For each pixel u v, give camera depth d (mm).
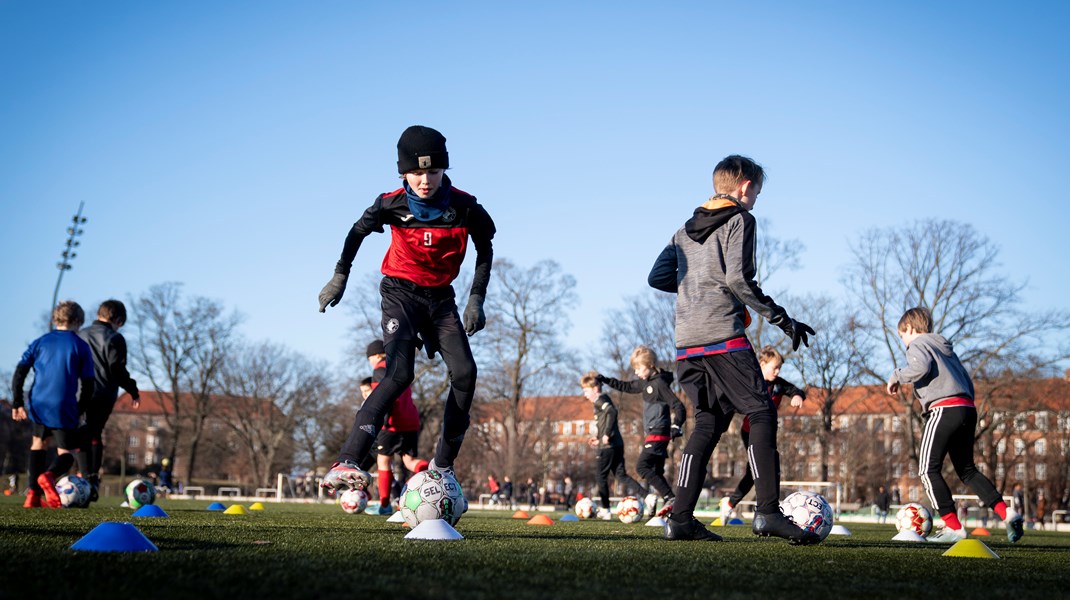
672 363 33656
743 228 5082
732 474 35750
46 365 8289
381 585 2477
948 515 6863
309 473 55094
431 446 44750
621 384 10547
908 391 34281
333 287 5129
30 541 3533
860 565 3674
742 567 3396
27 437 60188
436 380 40281
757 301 4980
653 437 10109
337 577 2617
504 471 47125
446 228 5000
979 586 3064
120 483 47094
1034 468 53781
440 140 4887
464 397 5160
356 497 10891
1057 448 49281
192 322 51250
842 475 45844
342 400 46438
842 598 2627
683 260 5367
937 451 6918
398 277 5020
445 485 5363
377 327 40844
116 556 2977
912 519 7262
